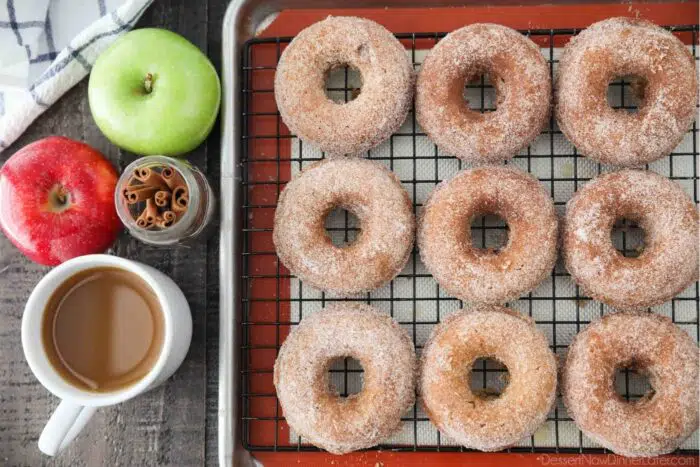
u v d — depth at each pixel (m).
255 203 0.62
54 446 0.55
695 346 0.57
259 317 0.61
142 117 0.58
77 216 0.59
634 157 0.58
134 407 0.61
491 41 0.58
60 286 0.56
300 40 0.59
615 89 0.61
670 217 0.57
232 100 0.60
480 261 0.58
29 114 0.62
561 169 0.61
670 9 0.61
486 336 0.57
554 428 0.59
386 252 0.58
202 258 0.62
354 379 0.60
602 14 0.62
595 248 0.57
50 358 0.56
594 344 0.57
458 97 0.59
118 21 0.60
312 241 0.58
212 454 0.61
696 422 0.56
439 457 0.60
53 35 0.63
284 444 0.60
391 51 0.59
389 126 0.59
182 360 0.59
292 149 0.62
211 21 0.63
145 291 0.58
